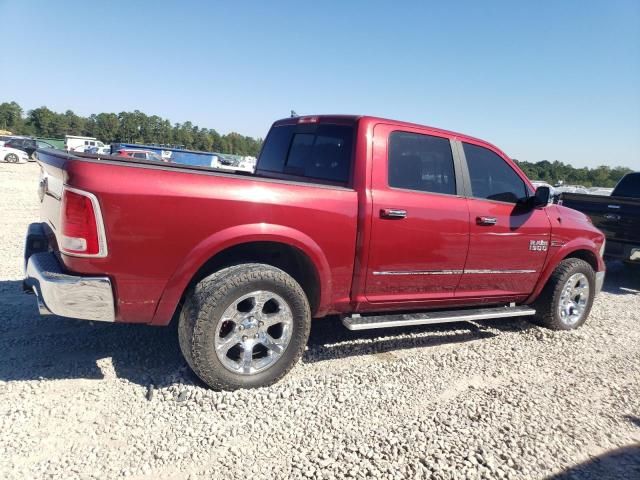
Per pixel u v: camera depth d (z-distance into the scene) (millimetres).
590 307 5488
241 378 3348
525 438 3070
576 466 2842
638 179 9781
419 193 4078
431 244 4113
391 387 3633
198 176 3197
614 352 4785
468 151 4516
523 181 4930
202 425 2963
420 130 4195
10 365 3549
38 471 2477
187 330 3205
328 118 4266
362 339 4617
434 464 2723
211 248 3207
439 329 5098
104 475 2486
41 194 3855
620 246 7977
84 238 2934
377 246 3832
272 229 3375
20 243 7781
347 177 3867
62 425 2867
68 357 3740
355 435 2973
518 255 4754
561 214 5195
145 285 3129
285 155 4691
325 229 3596
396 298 4129
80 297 2982
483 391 3697
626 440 3172
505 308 4941
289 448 2809
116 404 3125
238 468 2611
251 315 3357
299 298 3488
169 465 2602
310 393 3428
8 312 4582
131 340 4137
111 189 2939
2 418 2883
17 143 38594
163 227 3076
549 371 4184
